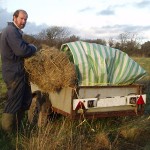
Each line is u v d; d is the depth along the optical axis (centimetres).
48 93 673
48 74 624
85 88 612
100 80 642
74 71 618
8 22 587
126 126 668
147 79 1212
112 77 657
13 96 586
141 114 673
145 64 2331
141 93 670
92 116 626
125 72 664
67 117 621
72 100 602
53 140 512
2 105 787
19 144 537
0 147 532
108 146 565
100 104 627
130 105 662
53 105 669
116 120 706
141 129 660
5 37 573
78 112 610
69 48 650
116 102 642
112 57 657
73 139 546
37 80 634
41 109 668
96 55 645
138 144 604
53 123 648
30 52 590
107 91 636
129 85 658
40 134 528
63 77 616
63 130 572
